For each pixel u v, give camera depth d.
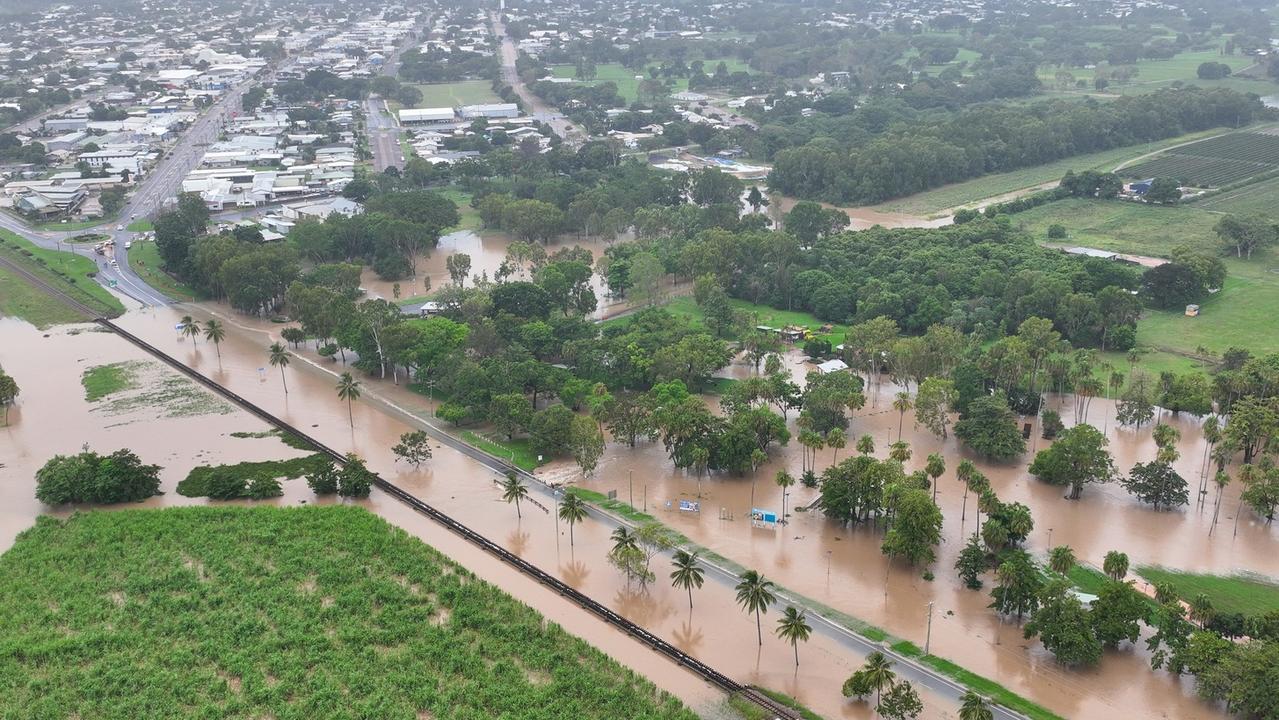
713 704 186.38
